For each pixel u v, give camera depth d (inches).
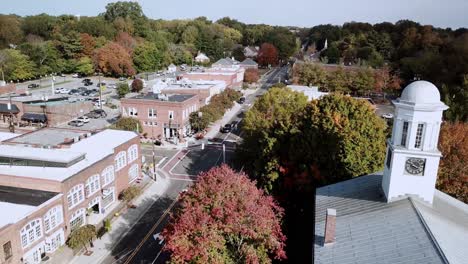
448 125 1811.0
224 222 1015.6
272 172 1547.7
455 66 3991.1
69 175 1505.9
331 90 4510.3
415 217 871.7
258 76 6092.5
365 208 1002.7
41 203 1355.8
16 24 6171.3
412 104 943.7
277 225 1106.7
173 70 6555.1
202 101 3543.3
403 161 972.6
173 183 2094.0
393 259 749.9
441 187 1455.5
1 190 1467.8
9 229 1195.3
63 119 3324.3
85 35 5905.5
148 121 2960.1
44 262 1338.6
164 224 1627.7
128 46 6402.6
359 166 1403.8
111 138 2014.0
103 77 5812.0
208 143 2864.2
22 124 3233.3
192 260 967.6
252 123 2016.5
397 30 7086.6
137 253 1412.4
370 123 1470.2
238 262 1013.2
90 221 1642.5
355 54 6220.5
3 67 4781.0
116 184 1867.6
